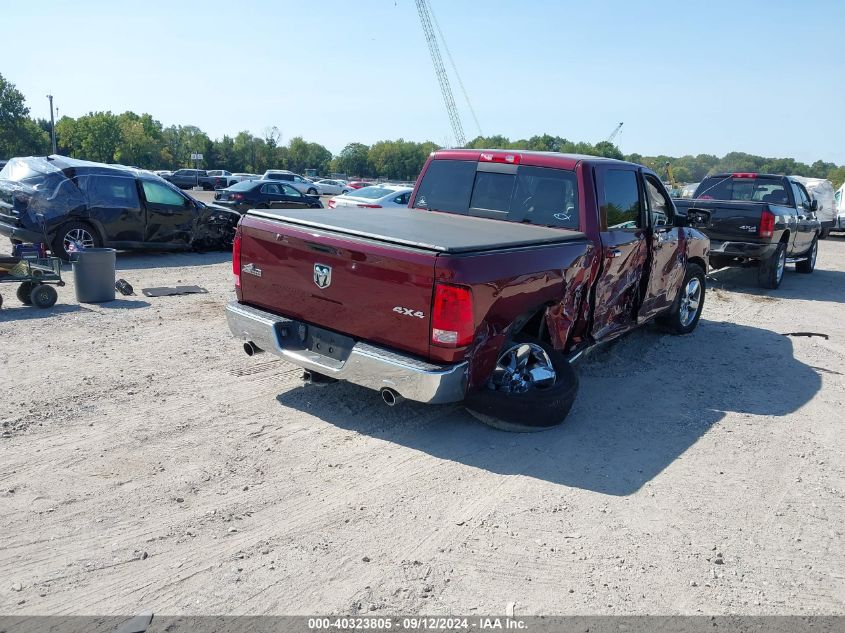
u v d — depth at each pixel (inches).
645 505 161.3
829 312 418.9
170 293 370.0
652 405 231.1
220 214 536.4
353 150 6441.9
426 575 128.9
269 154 5457.7
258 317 198.2
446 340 163.9
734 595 128.8
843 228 1007.6
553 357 200.8
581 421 212.4
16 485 152.2
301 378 235.0
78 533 135.6
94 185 462.0
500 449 187.6
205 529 140.0
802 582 134.6
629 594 126.9
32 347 255.1
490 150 245.1
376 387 174.1
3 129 3924.7
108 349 258.2
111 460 166.9
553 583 128.8
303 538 139.0
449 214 245.6
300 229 189.3
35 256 324.8
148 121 5123.0
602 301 230.8
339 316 182.9
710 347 311.9
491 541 141.8
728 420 221.3
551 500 160.9
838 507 166.4
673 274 291.0
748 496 169.3
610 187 229.5
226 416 198.7
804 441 207.0
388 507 153.2
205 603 117.6
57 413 193.0
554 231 214.5
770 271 481.4
